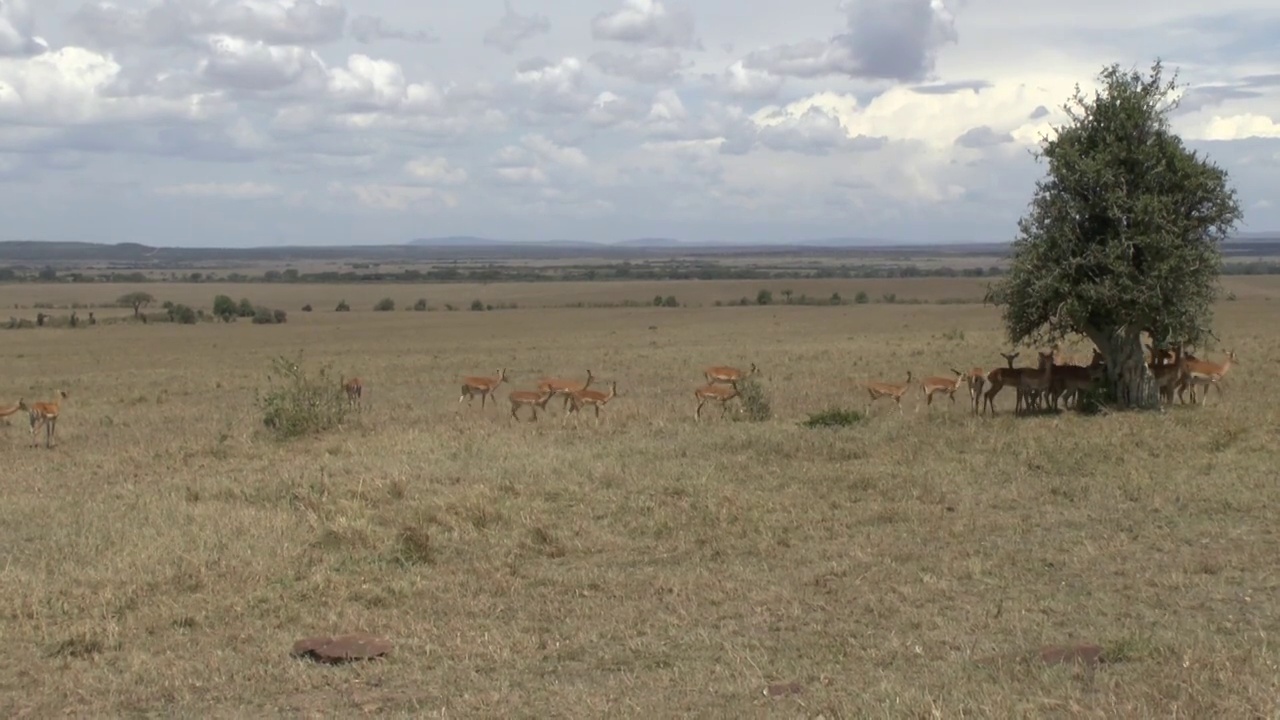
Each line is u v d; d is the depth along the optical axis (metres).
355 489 14.79
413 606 10.47
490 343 57.97
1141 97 20.92
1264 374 28.23
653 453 17.52
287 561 11.74
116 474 17.62
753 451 17.39
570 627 9.69
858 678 8.09
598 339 58.84
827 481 15.02
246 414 26.77
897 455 16.58
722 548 12.19
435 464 16.95
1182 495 13.55
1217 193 20.70
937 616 9.60
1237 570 10.70
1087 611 9.61
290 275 180.00
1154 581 10.38
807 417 22.11
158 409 28.77
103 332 74.19
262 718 7.84
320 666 8.87
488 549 12.34
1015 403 25.02
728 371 28.28
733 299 109.56
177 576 11.20
